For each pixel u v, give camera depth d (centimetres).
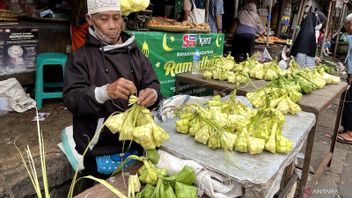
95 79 160
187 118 175
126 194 131
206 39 436
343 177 368
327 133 507
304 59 537
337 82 350
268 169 138
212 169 137
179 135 171
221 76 326
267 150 155
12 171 225
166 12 577
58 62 365
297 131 187
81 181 262
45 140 274
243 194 137
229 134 154
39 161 240
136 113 140
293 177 213
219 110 188
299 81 290
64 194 258
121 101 165
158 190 122
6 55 364
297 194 257
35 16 407
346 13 1438
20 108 342
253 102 235
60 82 412
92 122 166
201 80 328
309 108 244
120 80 135
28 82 394
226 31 775
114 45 165
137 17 352
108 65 164
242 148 150
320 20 554
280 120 163
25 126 303
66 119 331
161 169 137
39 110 353
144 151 161
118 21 159
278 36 953
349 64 464
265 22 788
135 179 132
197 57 385
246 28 634
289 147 154
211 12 580
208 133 156
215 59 407
